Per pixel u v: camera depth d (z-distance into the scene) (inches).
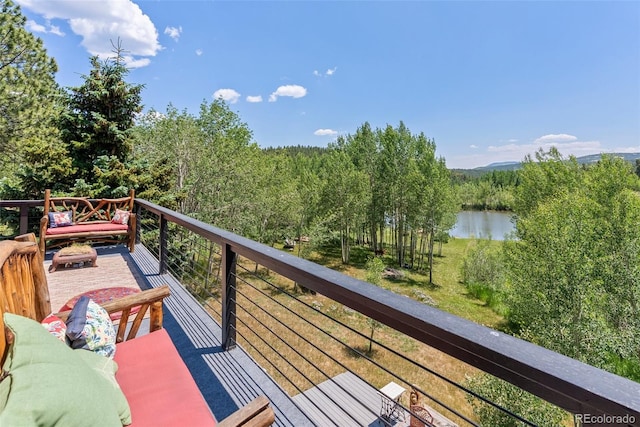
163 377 52.2
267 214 680.4
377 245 1139.3
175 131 516.1
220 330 96.1
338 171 871.7
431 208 825.5
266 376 75.2
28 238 60.1
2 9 309.6
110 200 195.0
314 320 491.5
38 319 59.2
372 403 249.1
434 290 722.8
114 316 95.1
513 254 579.8
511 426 215.5
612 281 421.7
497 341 27.8
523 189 792.3
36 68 336.5
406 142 962.7
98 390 34.3
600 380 22.1
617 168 550.6
